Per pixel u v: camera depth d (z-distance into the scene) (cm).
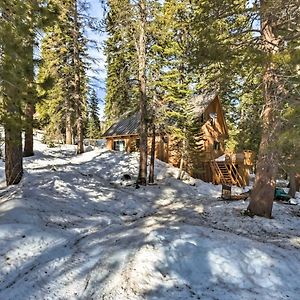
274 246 844
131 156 2428
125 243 816
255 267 703
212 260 714
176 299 573
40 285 605
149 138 2783
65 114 2845
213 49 1084
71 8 1841
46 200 1188
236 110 3031
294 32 1040
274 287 636
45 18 1014
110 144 3181
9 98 892
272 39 1159
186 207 1512
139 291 592
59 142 3053
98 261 720
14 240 762
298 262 745
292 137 804
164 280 635
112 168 2181
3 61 832
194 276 663
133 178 2053
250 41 1137
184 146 2280
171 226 960
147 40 1919
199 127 2398
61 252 764
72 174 1788
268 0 993
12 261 678
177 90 1955
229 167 2702
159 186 1934
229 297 587
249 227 1088
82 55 2516
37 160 2092
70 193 1405
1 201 1127
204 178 2717
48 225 931
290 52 902
